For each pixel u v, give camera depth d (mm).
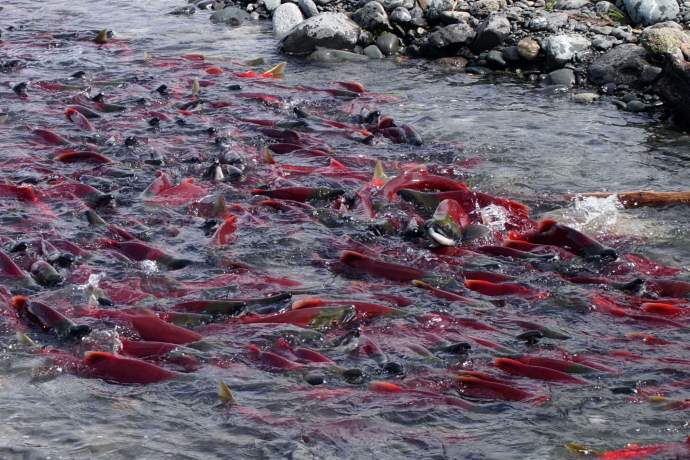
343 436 8750
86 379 9602
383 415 9086
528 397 9375
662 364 10125
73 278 11844
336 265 12453
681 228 13883
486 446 8648
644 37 20297
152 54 23578
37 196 14375
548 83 21016
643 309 11352
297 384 9547
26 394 9297
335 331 10703
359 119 18562
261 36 25250
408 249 13047
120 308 11000
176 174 15625
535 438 8758
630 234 13711
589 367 9906
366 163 16422
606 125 18531
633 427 8938
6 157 16031
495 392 9438
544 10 23078
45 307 10578
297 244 13078
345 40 23328
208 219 13656
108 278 11859
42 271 11742
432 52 22969
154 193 14641
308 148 16938
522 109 19516
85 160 16016
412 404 9273
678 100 18375
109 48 23984
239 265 12328
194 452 8477
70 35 25031
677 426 8938
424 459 8453
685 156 16969
